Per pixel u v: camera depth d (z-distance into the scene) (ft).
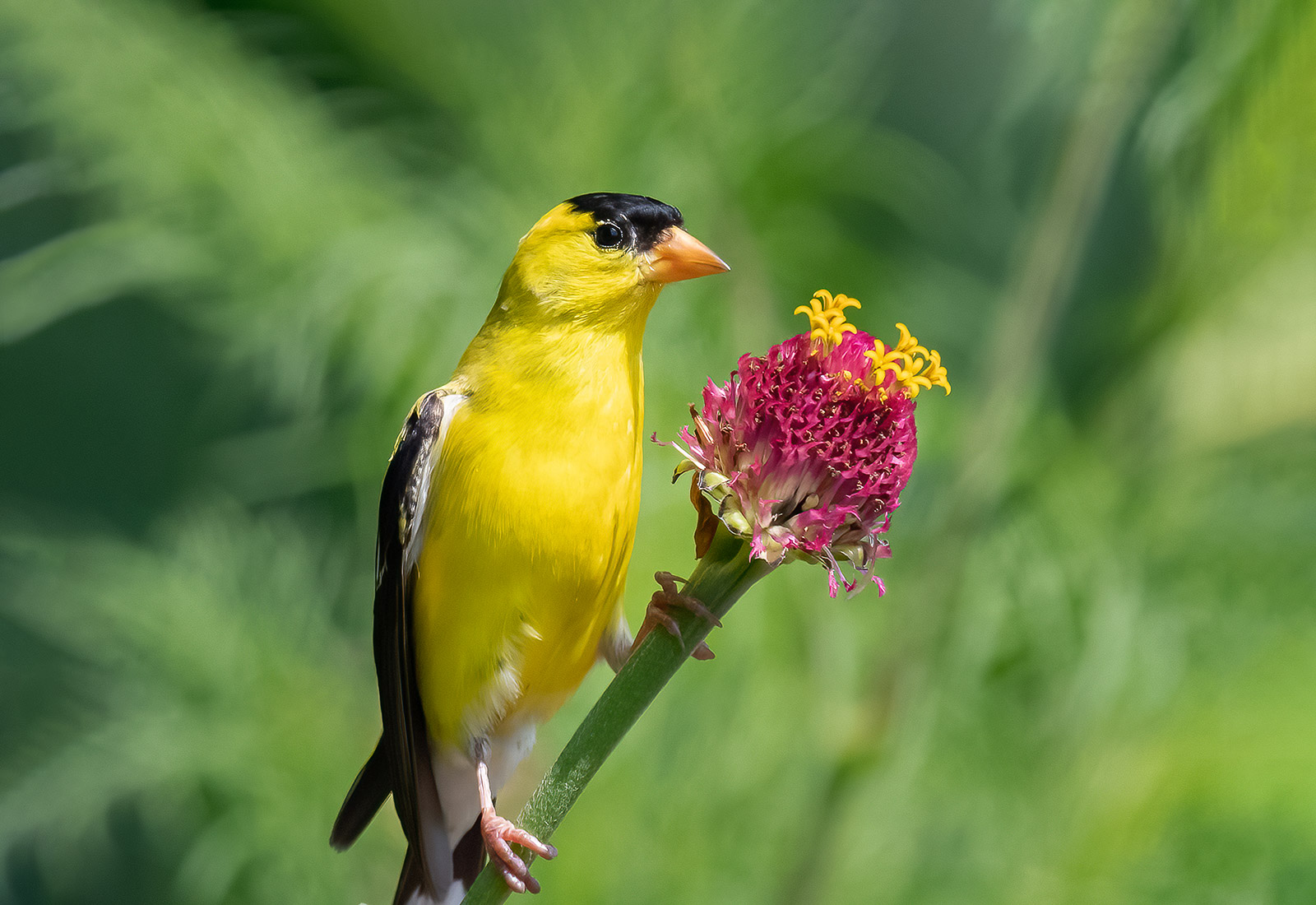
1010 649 8.71
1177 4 8.66
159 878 11.22
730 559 8.01
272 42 9.97
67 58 9.53
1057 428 8.76
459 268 9.25
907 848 8.71
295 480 10.74
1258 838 8.63
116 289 10.61
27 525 11.59
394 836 9.43
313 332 9.48
